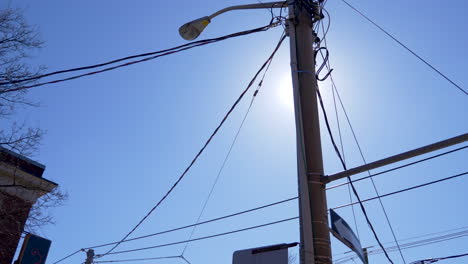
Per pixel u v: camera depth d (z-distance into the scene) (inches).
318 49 322.0
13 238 488.1
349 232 225.0
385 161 222.1
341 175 229.6
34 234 453.4
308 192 227.8
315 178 233.0
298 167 236.8
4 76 399.5
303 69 273.3
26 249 442.6
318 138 247.4
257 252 221.3
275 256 215.2
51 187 559.5
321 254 210.1
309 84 266.8
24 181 541.3
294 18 295.7
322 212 223.0
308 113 254.7
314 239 214.7
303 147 241.3
